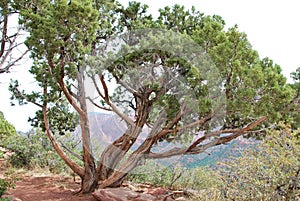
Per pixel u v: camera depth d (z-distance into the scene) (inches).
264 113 257.4
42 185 366.9
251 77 257.9
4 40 422.3
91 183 339.0
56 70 300.2
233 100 262.5
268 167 194.9
